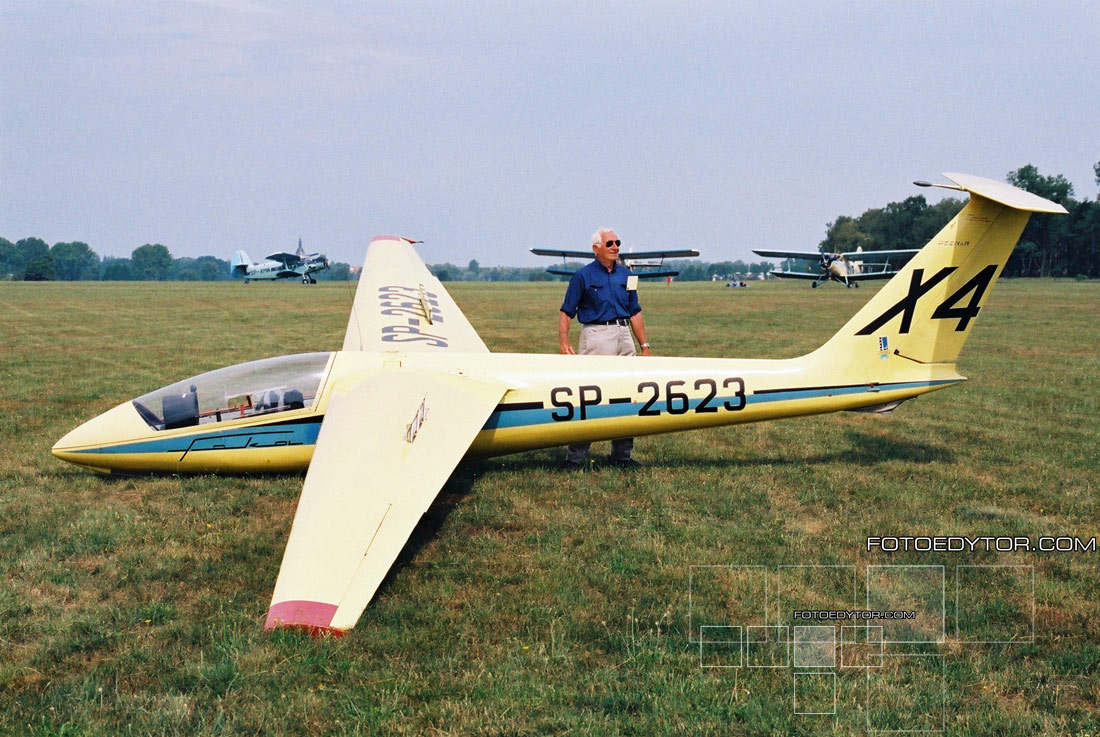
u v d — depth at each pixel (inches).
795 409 333.4
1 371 612.4
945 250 326.0
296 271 3526.1
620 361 333.7
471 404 295.6
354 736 155.6
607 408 326.0
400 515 215.5
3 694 170.9
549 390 323.9
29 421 433.4
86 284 3718.0
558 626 202.4
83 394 515.5
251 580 227.3
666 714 165.3
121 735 154.7
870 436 414.3
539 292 2480.3
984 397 525.7
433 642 193.9
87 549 249.3
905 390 335.9
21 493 305.4
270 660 181.9
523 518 282.5
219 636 194.5
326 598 185.2
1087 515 287.9
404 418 273.4
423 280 562.3
